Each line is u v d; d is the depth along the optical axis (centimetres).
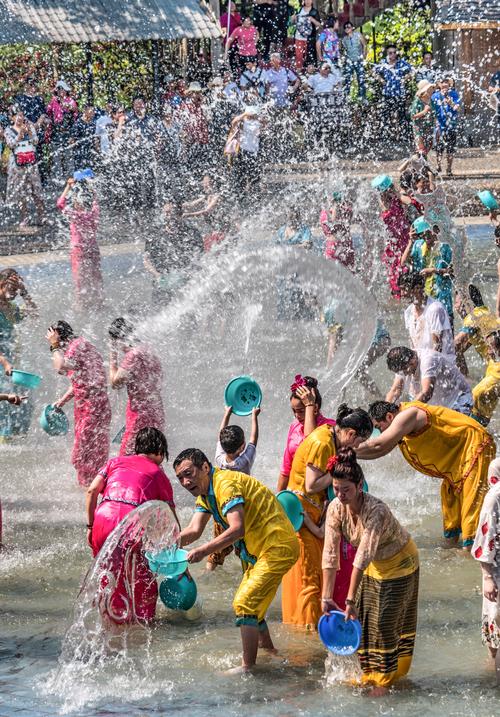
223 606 952
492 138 3534
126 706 769
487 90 3538
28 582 1009
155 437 946
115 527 892
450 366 1186
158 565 833
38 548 1092
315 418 943
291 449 952
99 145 3033
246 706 763
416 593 785
